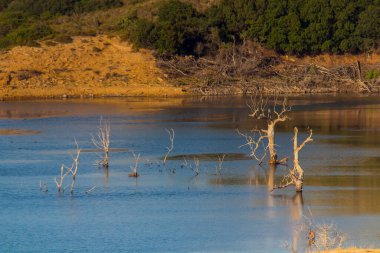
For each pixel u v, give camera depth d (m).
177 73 173.88
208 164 87.94
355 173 82.12
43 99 157.75
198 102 153.75
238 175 81.81
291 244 57.09
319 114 133.25
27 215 66.12
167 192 74.38
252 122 123.44
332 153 94.44
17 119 127.69
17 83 163.50
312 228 60.75
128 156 93.44
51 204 69.81
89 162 89.62
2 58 171.88
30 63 170.38
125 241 58.59
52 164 88.19
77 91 163.50
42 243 58.22
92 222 63.94
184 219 64.62
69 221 64.25
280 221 63.62
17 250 56.53
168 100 157.62
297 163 73.56
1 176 81.44
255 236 59.50
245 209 67.69
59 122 123.81
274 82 175.75
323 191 73.81
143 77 170.50
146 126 119.00
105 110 140.00
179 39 177.62
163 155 93.94
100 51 177.12
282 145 100.62
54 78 166.88
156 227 62.28
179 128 116.75
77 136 109.12
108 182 78.88
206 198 71.81
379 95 168.38
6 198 72.00
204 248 56.66
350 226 61.31
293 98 162.00
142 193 73.94
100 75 169.88
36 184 77.81
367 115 131.50
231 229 61.47
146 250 56.31
